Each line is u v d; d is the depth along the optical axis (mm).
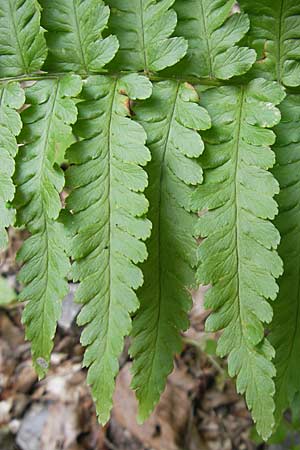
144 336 209
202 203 204
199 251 202
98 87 212
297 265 209
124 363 344
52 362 368
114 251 204
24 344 379
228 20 209
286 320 210
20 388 361
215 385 337
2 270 382
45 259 207
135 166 204
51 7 212
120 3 212
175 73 214
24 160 208
